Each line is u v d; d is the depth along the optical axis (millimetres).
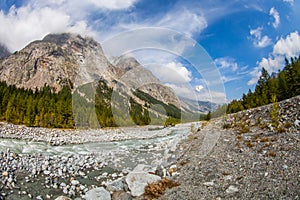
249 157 9102
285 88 34219
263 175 7391
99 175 9672
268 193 6348
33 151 14836
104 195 7570
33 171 9758
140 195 7473
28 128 31156
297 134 10680
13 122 38406
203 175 8141
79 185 8812
